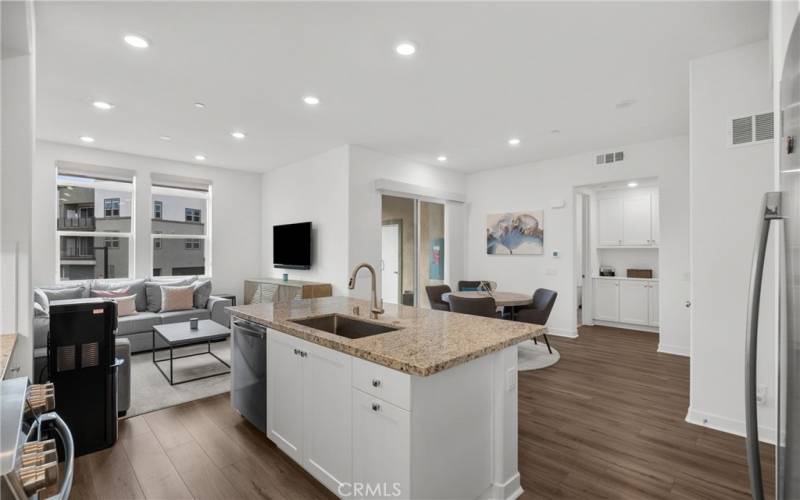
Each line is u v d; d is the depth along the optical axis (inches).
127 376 114.7
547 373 153.9
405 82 127.5
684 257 181.9
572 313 219.9
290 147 205.6
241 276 263.3
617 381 144.6
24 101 81.2
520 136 185.6
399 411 60.7
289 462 89.6
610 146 201.6
